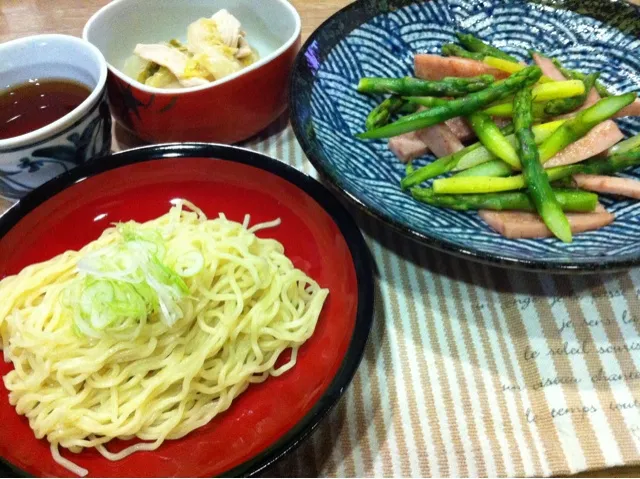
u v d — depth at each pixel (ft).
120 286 1.01
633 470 1.02
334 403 0.93
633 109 1.40
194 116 1.33
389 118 1.47
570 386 1.10
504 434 1.04
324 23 1.45
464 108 1.34
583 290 1.23
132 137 1.51
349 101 1.46
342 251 1.14
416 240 1.10
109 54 1.48
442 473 1.00
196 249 1.13
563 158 1.29
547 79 1.42
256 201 1.29
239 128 1.42
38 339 1.05
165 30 1.58
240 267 1.16
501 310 1.20
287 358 1.13
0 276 1.14
